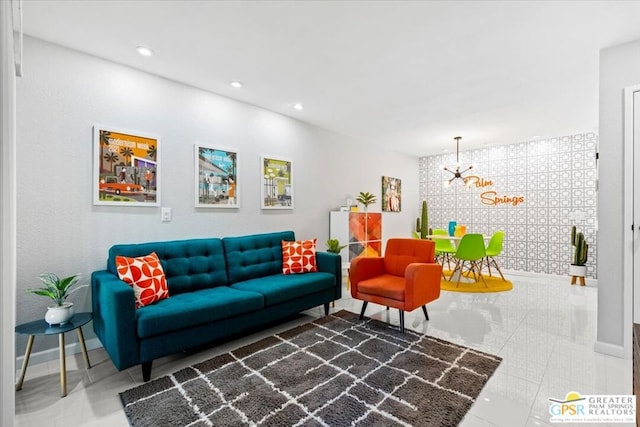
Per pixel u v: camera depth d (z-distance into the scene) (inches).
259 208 146.3
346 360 86.8
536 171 211.5
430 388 72.7
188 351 94.3
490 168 232.8
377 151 226.2
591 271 188.2
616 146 92.2
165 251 102.7
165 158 113.9
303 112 154.2
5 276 39.9
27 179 86.0
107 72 100.7
